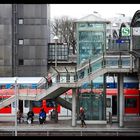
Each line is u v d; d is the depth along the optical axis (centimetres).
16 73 6844
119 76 4744
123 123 4747
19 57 6869
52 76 4844
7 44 6719
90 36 5012
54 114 5228
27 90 4891
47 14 7125
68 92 5519
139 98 5619
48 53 7850
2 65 6738
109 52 4659
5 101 4959
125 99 5628
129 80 5647
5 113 5569
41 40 6869
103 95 4938
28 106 5653
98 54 4675
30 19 6856
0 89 5550
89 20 4994
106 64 4622
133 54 4541
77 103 4969
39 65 6875
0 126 4741
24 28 6856
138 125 4778
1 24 6706
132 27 4700
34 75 6875
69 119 5291
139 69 4578
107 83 5597
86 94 4953
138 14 4675
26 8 6838
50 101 5588
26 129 4509
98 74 4625
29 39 6862
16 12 6819
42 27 6856
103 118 4950
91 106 4950
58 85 4697
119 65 4606
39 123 4947
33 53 6875
